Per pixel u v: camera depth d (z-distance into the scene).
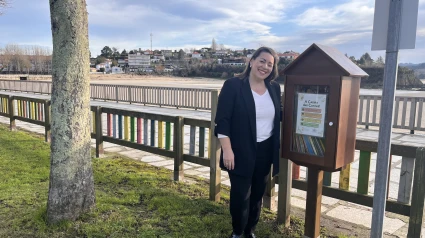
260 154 2.86
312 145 2.81
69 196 3.23
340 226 3.56
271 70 2.78
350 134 2.79
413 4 2.06
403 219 3.75
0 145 6.60
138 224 3.29
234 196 2.88
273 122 2.90
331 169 2.70
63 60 3.08
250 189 2.91
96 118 6.11
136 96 15.62
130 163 5.72
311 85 2.76
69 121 3.17
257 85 2.84
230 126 2.78
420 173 2.73
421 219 2.76
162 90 14.45
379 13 2.22
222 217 3.53
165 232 3.16
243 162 2.76
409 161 2.90
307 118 2.81
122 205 3.71
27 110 8.20
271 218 3.58
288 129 2.94
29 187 4.21
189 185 4.59
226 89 2.77
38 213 3.33
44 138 7.70
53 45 3.09
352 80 2.70
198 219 3.45
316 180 2.92
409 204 2.90
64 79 3.11
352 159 2.88
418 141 7.96
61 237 3.01
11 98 8.46
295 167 3.61
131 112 5.57
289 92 2.90
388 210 3.00
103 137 6.18
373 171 5.56
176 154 4.75
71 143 3.21
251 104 2.74
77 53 3.13
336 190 3.29
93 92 17.89
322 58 2.66
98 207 3.51
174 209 3.67
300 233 3.27
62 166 3.18
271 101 2.86
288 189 3.36
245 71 2.94
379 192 2.31
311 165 2.83
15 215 3.38
